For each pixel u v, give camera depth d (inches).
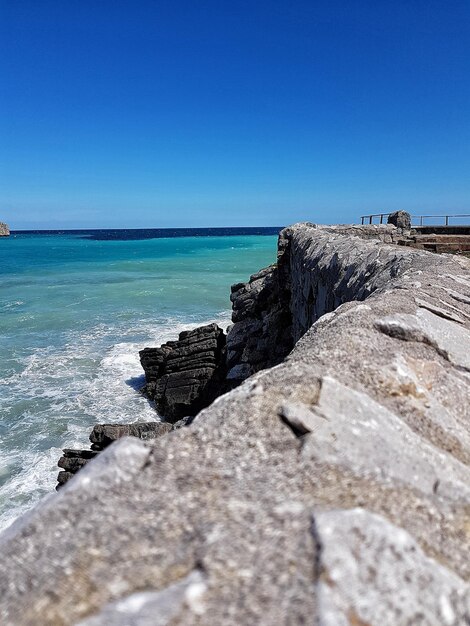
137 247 3937.0
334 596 61.4
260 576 64.2
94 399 643.5
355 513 74.7
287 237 681.6
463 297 209.0
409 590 64.9
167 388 639.8
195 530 72.9
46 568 69.1
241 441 93.8
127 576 66.2
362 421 102.3
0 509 399.5
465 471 101.3
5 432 539.5
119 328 1008.2
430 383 134.5
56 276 1926.7
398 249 312.3
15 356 815.7
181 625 58.4
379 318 161.8
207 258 2746.1
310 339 154.3
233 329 689.6
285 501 78.2
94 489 83.3
